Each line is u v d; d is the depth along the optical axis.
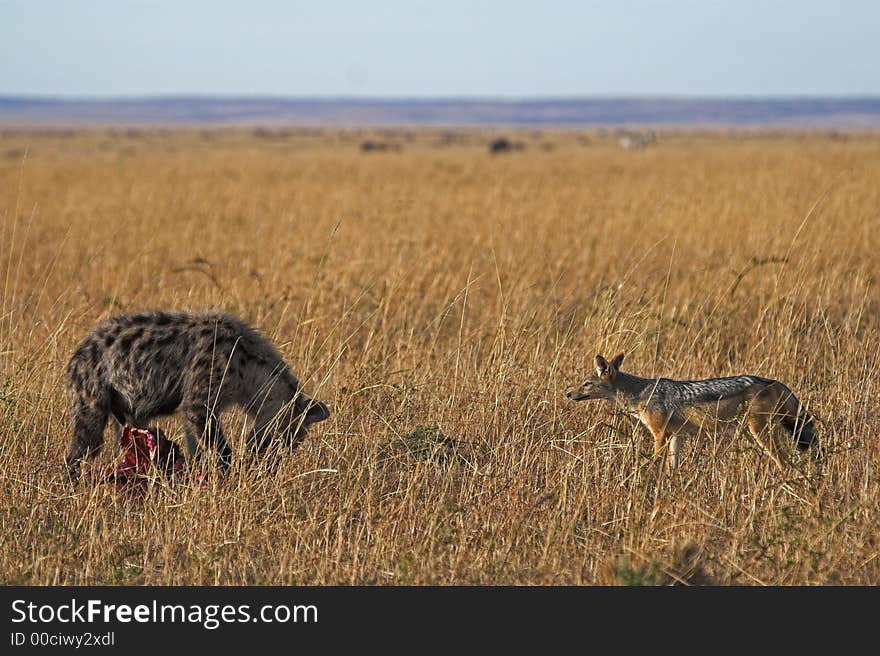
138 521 11.01
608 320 16.09
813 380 14.70
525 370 14.62
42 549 10.17
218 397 12.04
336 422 13.02
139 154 108.31
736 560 9.95
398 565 10.05
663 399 12.73
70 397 12.11
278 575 10.02
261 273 22.67
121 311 17.70
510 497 11.20
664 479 11.67
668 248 26.16
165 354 11.99
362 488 11.64
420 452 12.30
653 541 10.21
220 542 10.37
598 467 11.79
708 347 16.00
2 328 16.70
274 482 11.27
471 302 20.55
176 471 11.77
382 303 18.25
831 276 20.14
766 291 19.52
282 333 17.69
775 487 11.14
